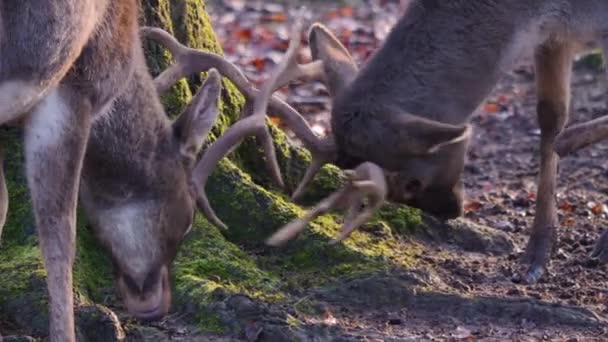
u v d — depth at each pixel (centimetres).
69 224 979
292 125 1199
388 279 1148
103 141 1041
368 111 1184
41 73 929
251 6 2802
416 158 1180
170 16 1298
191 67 1135
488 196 1540
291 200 1241
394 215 1288
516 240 1351
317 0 2841
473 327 1102
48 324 1051
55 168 973
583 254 1297
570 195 1524
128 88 1044
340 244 1196
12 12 921
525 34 1220
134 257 1076
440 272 1217
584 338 1081
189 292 1102
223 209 1222
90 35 973
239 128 1111
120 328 1052
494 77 1224
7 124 1072
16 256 1123
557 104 1286
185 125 1085
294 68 1173
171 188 1080
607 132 1152
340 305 1131
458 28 1210
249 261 1178
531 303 1121
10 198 1167
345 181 1244
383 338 1064
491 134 1836
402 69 1203
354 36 2500
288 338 1052
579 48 1272
